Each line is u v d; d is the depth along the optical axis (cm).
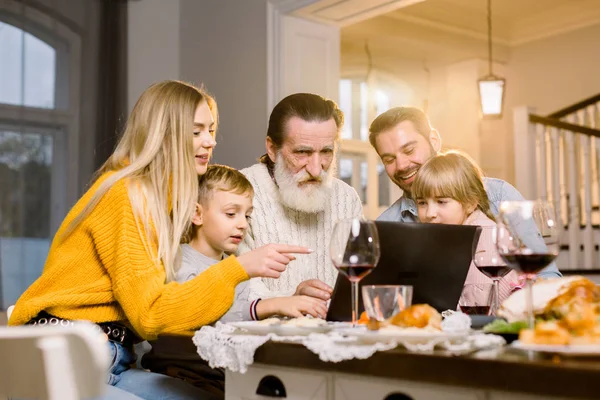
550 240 153
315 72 538
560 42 777
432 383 130
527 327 144
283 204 274
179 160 214
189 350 175
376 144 284
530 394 117
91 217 201
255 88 534
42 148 513
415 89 801
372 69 775
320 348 141
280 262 191
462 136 792
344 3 497
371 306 149
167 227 204
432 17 746
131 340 209
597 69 748
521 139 672
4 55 504
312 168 260
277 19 522
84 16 536
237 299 215
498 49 806
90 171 527
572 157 641
